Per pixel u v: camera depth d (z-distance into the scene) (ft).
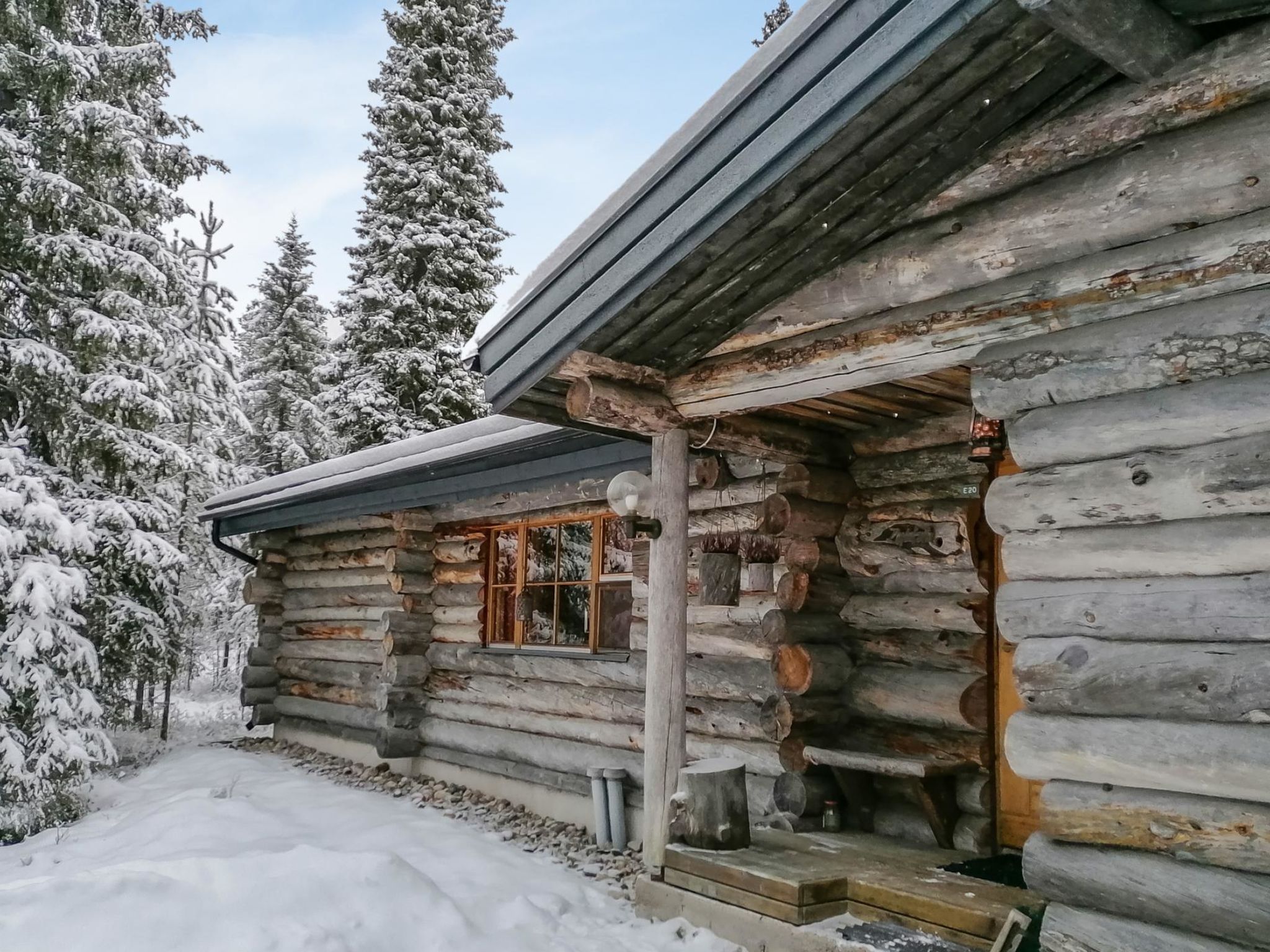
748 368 15.38
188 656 61.41
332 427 59.77
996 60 10.37
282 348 73.46
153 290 38.40
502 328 16.28
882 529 18.85
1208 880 9.82
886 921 14.44
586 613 26.35
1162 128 10.57
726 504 21.39
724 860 15.99
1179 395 10.61
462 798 28.22
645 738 17.66
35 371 34.88
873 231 13.26
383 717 31.40
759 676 20.21
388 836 22.65
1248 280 10.03
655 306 14.85
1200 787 9.94
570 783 25.41
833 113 10.83
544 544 28.32
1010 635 11.90
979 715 17.19
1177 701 10.23
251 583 40.37
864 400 17.49
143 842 21.94
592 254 14.48
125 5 42.14
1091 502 11.23
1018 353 11.98
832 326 14.23
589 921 17.15
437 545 32.35
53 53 34.68
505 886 18.83
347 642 36.32
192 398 45.60
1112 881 10.46
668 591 17.35
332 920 15.26
